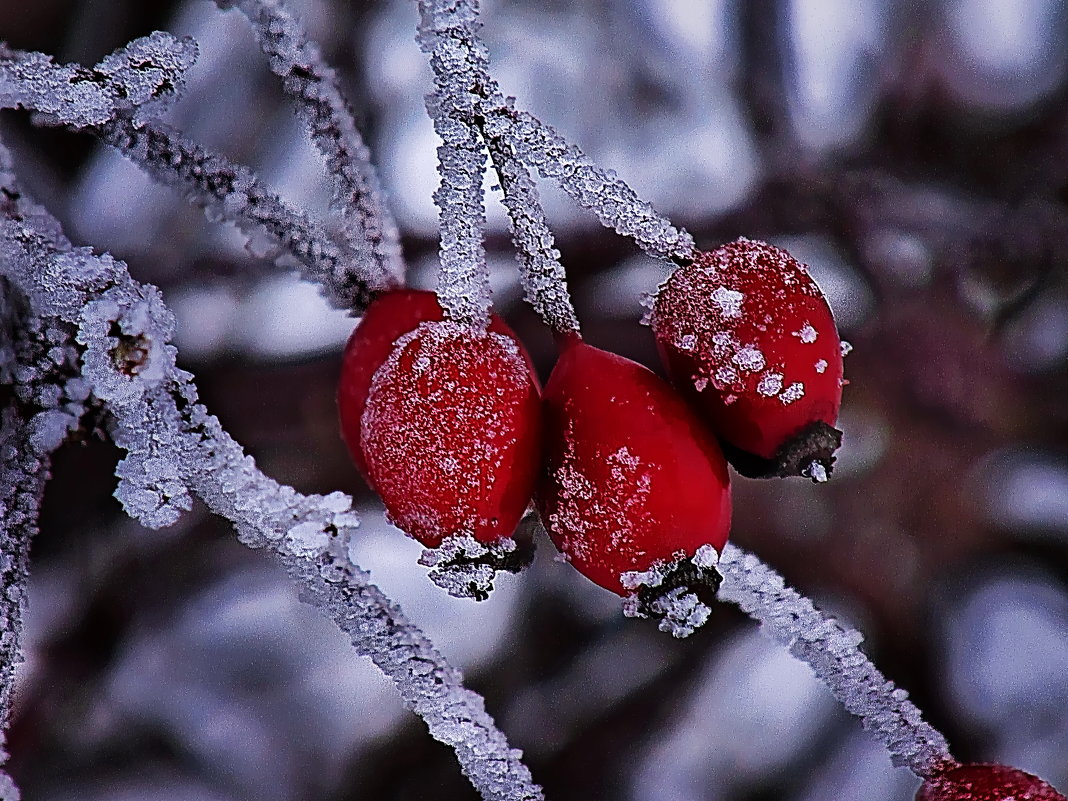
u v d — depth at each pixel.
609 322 0.37
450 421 0.25
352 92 0.38
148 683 0.39
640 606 0.25
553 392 0.26
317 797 0.39
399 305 0.26
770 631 0.26
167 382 0.25
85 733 0.38
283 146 0.38
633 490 0.25
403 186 0.37
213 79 0.37
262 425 0.36
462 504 0.25
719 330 0.25
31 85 0.26
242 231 0.26
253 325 0.36
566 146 0.25
